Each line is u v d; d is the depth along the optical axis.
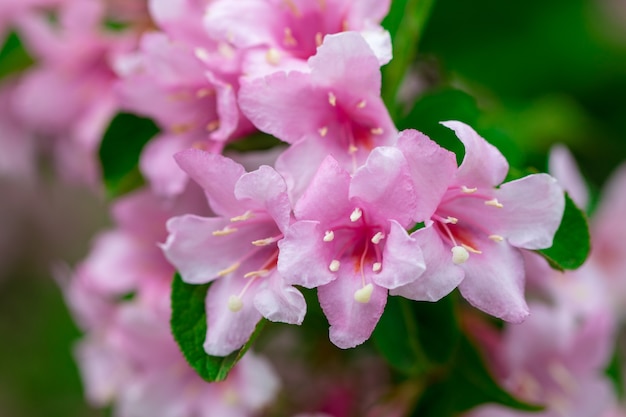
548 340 0.42
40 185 0.58
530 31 0.53
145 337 0.43
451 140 0.39
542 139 0.50
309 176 0.36
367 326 0.34
